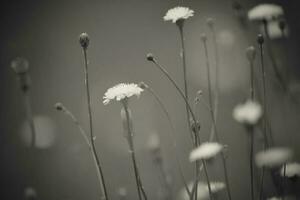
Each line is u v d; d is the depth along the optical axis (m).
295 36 5.32
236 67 4.20
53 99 6.47
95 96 6.18
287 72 3.19
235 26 4.91
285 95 2.87
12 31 8.43
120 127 5.41
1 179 5.27
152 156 2.92
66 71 7.08
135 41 7.64
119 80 6.82
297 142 2.84
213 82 4.93
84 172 4.62
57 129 5.32
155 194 4.39
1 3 8.61
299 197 2.58
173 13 2.32
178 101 5.61
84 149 5.02
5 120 6.20
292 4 6.30
